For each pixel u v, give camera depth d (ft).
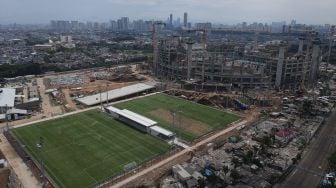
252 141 537.24
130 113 638.53
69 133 558.97
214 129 599.98
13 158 461.37
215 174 408.87
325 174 422.00
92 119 636.07
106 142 524.11
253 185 383.45
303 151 497.46
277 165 437.17
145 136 555.69
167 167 444.96
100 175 418.51
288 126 606.55
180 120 646.33
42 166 427.74
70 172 424.05
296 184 397.80
